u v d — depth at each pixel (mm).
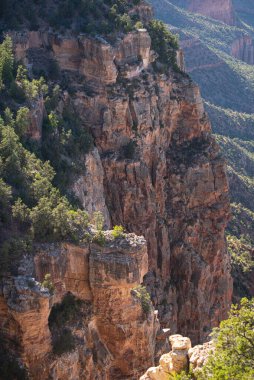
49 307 44656
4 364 43594
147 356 52781
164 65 83438
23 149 55312
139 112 76750
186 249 82250
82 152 67375
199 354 41594
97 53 73625
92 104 73875
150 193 77375
